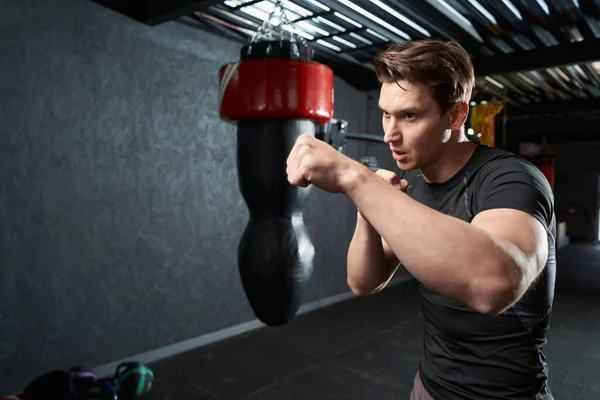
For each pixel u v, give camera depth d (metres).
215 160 2.85
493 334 0.65
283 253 1.09
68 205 2.18
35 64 2.04
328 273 3.92
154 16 2.31
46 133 2.09
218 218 2.88
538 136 6.78
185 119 2.66
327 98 1.14
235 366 2.52
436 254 0.39
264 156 1.10
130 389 2.06
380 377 2.40
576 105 4.94
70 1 2.14
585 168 8.49
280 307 1.11
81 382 1.97
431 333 0.76
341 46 3.09
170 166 2.60
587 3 2.28
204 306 2.84
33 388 1.87
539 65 2.99
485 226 0.48
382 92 0.58
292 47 1.10
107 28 2.29
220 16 2.51
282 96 1.05
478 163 0.65
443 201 0.70
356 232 0.78
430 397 0.76
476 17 2.47
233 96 1.09
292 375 2.41
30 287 2.07
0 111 1.94
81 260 2.24
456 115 0.59
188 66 2.66
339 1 2.30
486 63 3.19
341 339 2.99
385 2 2.25
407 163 0.59
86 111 2.23
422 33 2.73
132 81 2.40
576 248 7.88
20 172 2.01
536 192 0.52
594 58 2.80
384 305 3.89
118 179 2.37
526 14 2.42
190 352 2.71
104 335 2.35
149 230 2.52
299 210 1.15
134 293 2.47
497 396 0.66
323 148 0.47
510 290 0.40
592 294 4.41
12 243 2.01
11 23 1.96
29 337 2.08
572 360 2.68
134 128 2.42
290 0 2.28
